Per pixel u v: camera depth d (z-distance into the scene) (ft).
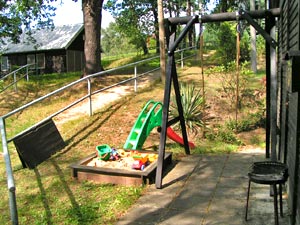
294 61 10.25
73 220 13.96
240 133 26.16
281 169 12.80
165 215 14.14
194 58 63.36
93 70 47.57
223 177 18.21
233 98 30.42
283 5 17.04
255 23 17.53
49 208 15.24
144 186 17.26
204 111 27.20
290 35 14.26
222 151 22.98
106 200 15.78
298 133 11.39
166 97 18.29
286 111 15.34
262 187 16.62
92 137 26.03
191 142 24.54
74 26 96.89
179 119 21.84
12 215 8.92
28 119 32.01
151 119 22.31
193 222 13.42
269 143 21.15
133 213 14.44
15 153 24.09
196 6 84.69
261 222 13.16
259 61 52.60
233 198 15.51
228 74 34.58
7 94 41.57
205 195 15.98
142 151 20.88
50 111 33.60
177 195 16.12
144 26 100.78
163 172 19.29
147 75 49.21
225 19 18.21
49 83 48.44
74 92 40.34
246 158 21.38
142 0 99.04
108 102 35.14
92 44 47.39
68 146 24.49
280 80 19.53
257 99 30.66
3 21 62.69
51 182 18.25
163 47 39.99
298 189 11.53
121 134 26.43
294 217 12.09
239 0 49.96
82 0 47.73
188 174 18.89
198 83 37.93
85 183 17.89
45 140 22.74
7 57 97.35
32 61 94.58
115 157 19.62
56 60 92.07
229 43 46.88
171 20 18.97
